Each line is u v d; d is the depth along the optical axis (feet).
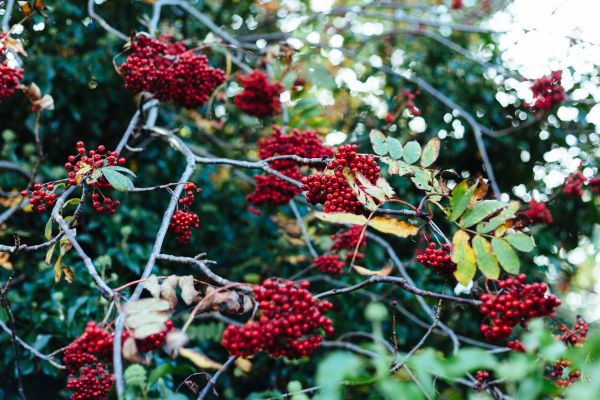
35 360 13.06
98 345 5.91
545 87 14.16
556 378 6.83
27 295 13.88
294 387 5.47
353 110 20.08
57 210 7.63
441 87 19.92
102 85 16.87
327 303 5.97
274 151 11.21
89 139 17.38
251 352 5.78
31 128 15.79
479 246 6.63
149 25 12.50
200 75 10.73
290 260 17.53
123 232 14.89
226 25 21.74
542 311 6.19
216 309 6.28
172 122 18.17
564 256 18.86
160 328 5.57
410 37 21.27
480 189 7.04
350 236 13.71
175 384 14.76
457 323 18.12
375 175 7.74
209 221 18.34
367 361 3.98
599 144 18.84
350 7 19.51
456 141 19.34
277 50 13.61
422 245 16.81
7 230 13.56
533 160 19.54
